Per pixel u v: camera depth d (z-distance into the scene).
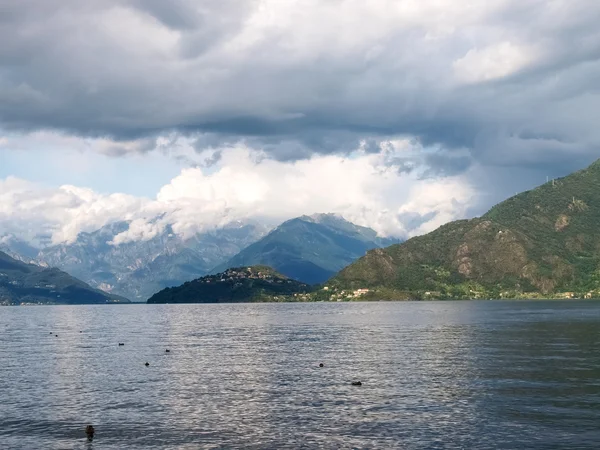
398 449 63.09
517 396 85.50
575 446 63.25
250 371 112.31
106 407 82.75
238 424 73.25
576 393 87.19
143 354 142.75
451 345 152.88
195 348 156.38
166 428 72.25
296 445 65.12
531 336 175.50
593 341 157.75
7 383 101.56
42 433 71.19
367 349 147.25
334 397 86.75
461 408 78.88
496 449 62.66
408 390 90.88
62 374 110.81
